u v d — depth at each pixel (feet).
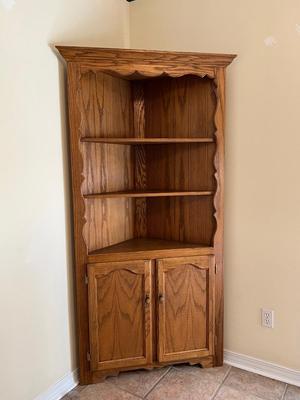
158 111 7.42
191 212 7.19
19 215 5.38
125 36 7.78
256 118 6.54
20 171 5.36
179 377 6.79
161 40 7.48
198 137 6.97
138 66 6.15
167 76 6.59
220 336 7.04
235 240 6.99
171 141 6.40
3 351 5.21
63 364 6.43
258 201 6.67
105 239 7.04
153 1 7.50
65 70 6.16
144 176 7.73
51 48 5.84
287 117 6.24
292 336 6.57
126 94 7.46
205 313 6.85
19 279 5.43
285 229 6.45
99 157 6.89
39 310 5.84
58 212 6.15
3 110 5.03
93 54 5.90
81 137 6.29
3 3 4.96
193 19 7.06
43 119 5.74
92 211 6.73
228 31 6.68
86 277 6.32
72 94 5.97
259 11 6.33
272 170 6.48
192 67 6.31
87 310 6.40
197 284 6.77
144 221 7.81
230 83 6.74
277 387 6.48
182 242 7.26
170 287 6.66
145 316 6.61
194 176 7.10
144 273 6.52
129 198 7.66
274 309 6.70
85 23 6.59
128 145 7.59
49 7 5.77
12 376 5.39
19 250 5.41
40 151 5.71
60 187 6.18
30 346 5.70
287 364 6.66
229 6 6.62
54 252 6.11
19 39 5.24
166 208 7.52
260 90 6.45
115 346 6.57
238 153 6.79
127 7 7.79
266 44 6.31
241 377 6.79
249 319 6.99
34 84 5.54
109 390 6.44
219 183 6.68
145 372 6.97
